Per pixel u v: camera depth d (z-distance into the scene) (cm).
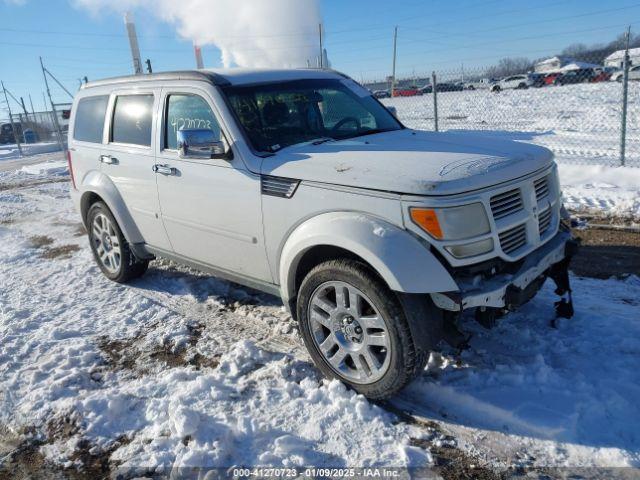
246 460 271
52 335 425
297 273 342
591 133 1254
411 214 278
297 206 326
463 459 265
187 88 405
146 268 545
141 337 421
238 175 362
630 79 2786
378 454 271
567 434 273
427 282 272
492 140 369
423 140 373
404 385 295
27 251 696
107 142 497
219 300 480
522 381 315
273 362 365
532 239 311
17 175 1578
